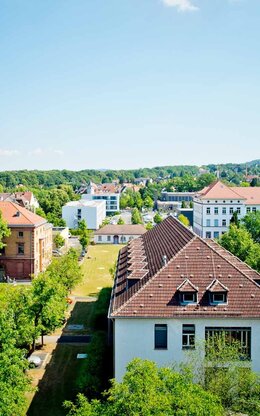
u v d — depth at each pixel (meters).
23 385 26.33
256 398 24.28
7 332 28.44
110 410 18.89
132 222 160.38
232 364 26.19
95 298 64.88
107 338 38.91
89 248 118.38
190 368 23.92
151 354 30.47
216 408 18.47
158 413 17.52
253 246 58.28
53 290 41.75
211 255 33.19
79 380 32.19
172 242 41.00
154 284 31.69
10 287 43.62
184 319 30.14
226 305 30.56
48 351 43.28
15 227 78.06
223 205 121.31
